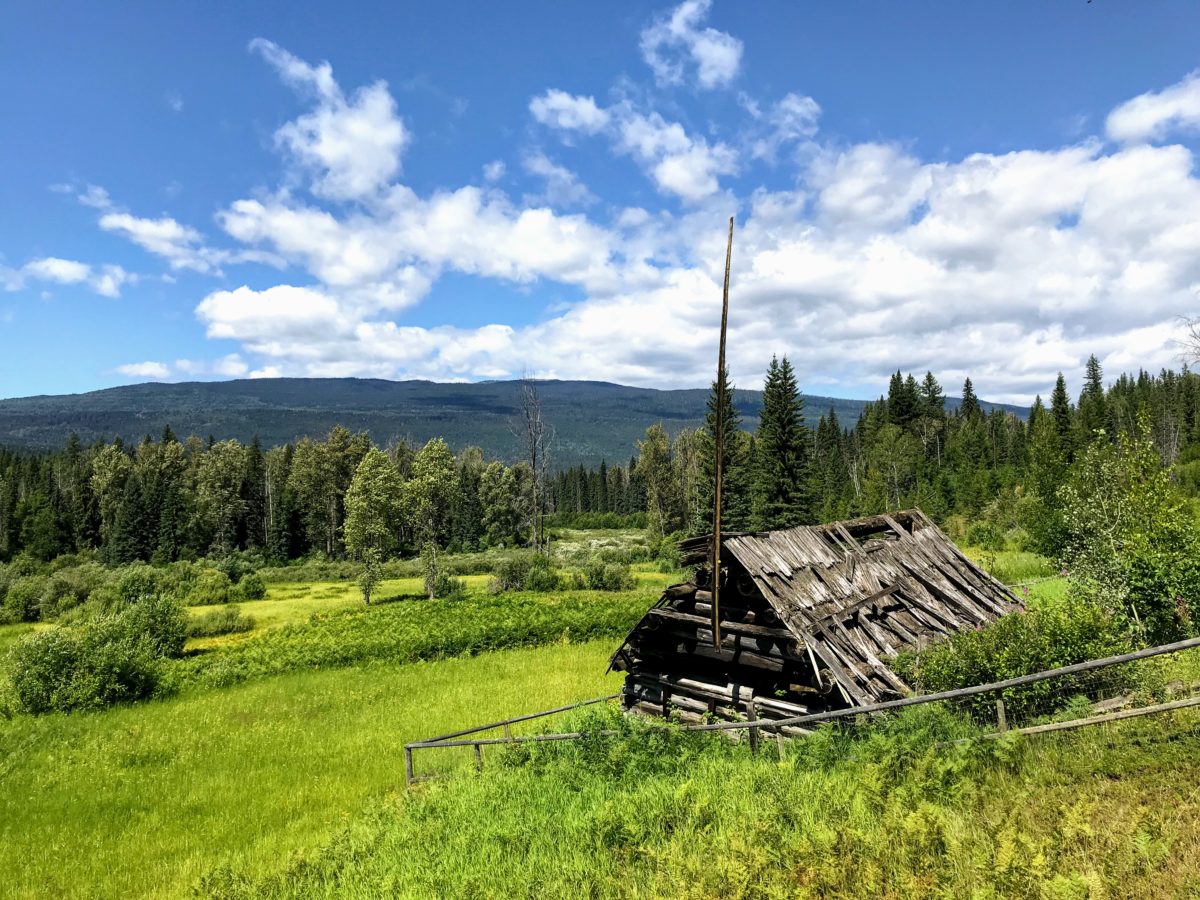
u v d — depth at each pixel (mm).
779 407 58219
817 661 12078
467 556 81188
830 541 15930
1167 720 7816
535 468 67625
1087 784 6875
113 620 30906
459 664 30688
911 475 86312
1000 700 8945
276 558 92312
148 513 90062
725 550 13461
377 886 9078
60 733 23469
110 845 14336
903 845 6367
